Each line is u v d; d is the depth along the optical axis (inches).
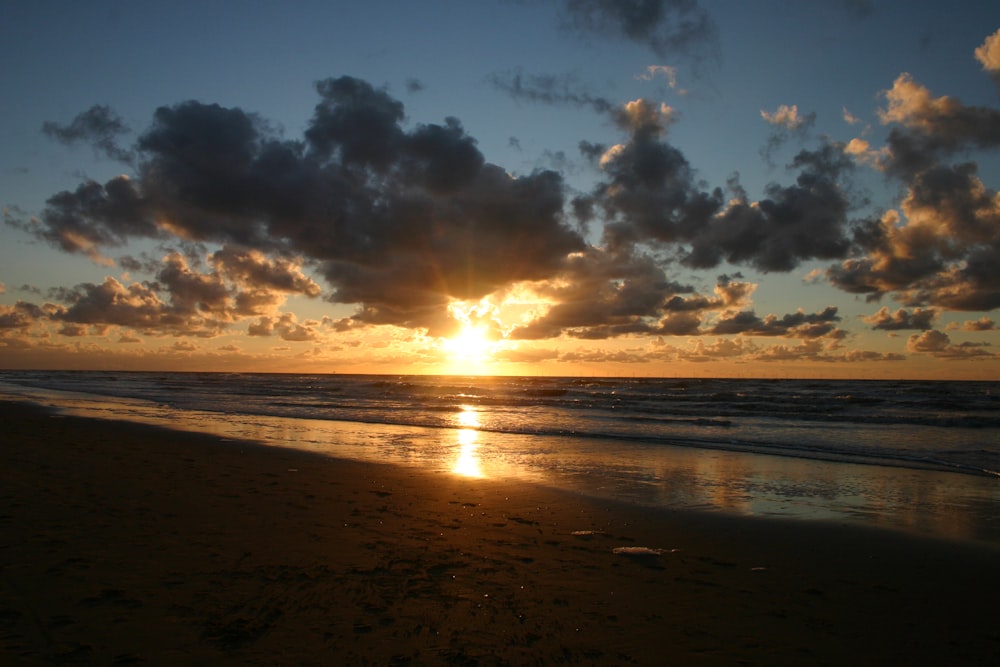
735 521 370.0
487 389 3127.5
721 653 185.2
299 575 237.1
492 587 234.5
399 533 309.6
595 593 233.9
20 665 157.2
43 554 247.8
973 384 4662.9
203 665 162.7
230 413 1248.2
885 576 267.6
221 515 329.7
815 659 183.0
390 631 189.9
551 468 574.2
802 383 4685.0
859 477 537.0
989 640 199.8
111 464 493.0
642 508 403.5
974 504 426.9
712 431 949.8
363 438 813.9
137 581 222.5
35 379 4298.7
